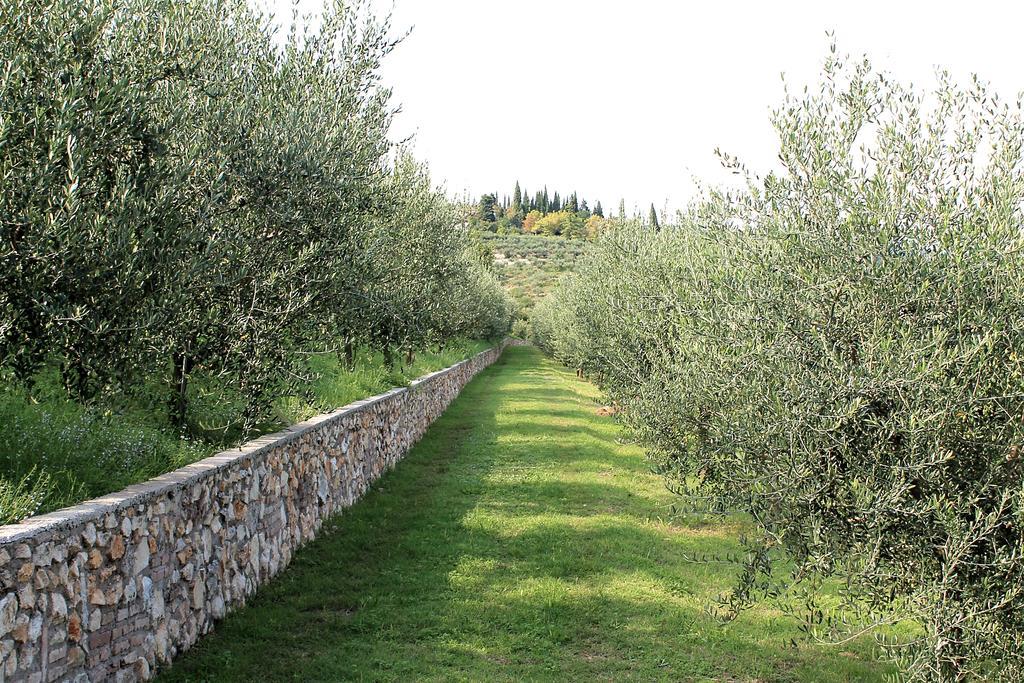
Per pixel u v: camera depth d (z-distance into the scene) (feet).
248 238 24.95
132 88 18.20
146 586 17.21
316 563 27.37
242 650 19.63
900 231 15.80
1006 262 14.74
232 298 23.68
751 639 21.76
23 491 15.53
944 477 14.43
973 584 14.37
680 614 23.45
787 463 15.48
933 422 14.11
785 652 21.01
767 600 24.86
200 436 24.80
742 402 17.11
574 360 92.32
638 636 21.90
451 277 71.26
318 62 30.91
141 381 19.54
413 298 54.49
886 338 15.06
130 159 18.76
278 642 20.43
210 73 24.57
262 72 27.63
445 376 76.59
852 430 15.42
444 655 20.17
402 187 51.78
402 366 62.08
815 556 15.51
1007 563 13.48
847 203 15.97
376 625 21.97
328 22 31.27
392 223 48.03
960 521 13.78
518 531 32.35
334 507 33.65
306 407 32.53
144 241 17.26
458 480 42.96
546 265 308.40
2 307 15.58
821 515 15.58
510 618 22.75
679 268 35.65
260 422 27.71
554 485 41.52
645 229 54.60
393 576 26.25
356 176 30.73
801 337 16.05
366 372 51.83
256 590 23.94
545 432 60.70
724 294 17.98
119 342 17.65
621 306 47.37
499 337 167.32
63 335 16.48
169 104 20.95
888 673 19.53
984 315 14.66
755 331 16.57
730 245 18.13
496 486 41.37
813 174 16.38
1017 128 15.21
